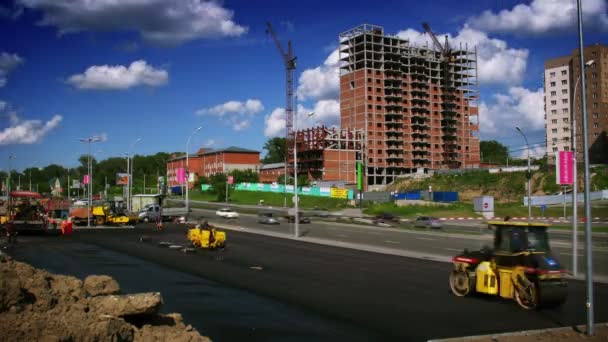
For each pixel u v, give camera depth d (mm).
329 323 12914
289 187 115188
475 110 174500
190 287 17797
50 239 37094
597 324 12758
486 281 16062
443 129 166875
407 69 160750
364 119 149625
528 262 14969
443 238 41844
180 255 28094
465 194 110188
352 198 103000
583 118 12352
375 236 43781
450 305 15344
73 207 62688
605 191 87125
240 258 27078
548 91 146750
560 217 69250
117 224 56406
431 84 165250
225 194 116188
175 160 174250
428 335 11852
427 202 91125
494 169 117562
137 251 29859
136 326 9094
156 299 9141
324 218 71188
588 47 130500
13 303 7820
